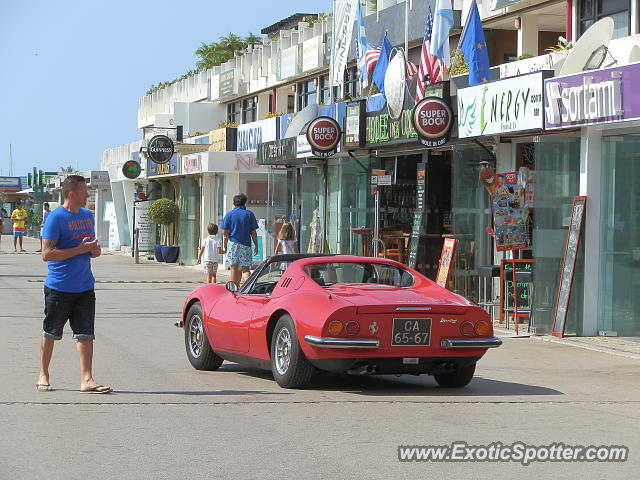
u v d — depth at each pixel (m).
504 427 9.34
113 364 13.59
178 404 10.38
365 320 10.91
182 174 42.59
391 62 22.86
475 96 19.58
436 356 11.18
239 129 41.88
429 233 24.06
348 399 10.89
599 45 17.16
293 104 42.66
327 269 12.12
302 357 11.30
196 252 42.62
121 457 7.92
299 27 39.00
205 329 13.15
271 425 9.30
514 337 17.62
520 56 22.48
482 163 21.02
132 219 53.19
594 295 17.59
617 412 10.31
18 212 52.00
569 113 16.78
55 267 10.85
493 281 21.12
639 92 15.14
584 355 15.36
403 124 22.47
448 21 23.02
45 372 11.14
